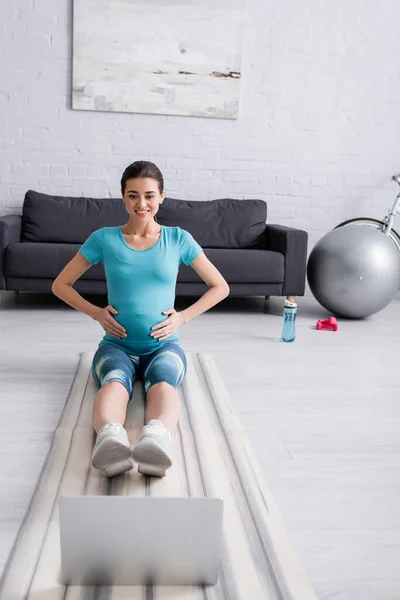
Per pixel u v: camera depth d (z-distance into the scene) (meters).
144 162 2.19
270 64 4.34
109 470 1.64
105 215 4.11
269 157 4.46
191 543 1.27
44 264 3.61
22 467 1.77
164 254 2.22
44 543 1.39
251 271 3.76
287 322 3.24
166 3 4.15
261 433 2.07
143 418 2.08
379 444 2.03
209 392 2.39
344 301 3.68
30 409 2.19
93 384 2.41
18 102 4.19
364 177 4.57
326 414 2.27
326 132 4.48
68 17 4.12
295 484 1.74
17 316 3.55
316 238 4.62
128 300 2.22
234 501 1.60
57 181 4.32
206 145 4.39
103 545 1.26
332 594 1.29
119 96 4.23
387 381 2.67
